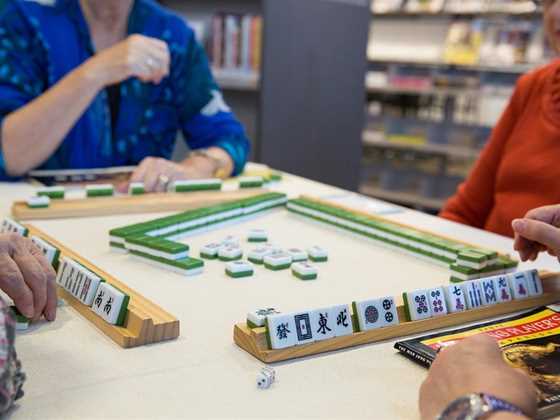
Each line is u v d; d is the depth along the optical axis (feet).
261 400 1.83
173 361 2.05
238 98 9.92
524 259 2.86
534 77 4.86
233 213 3.80
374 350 2.20
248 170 5.60
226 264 2.95
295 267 2.90
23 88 5.04
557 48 4.61
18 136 4.59
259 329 2.11
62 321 2.33
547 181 4.53
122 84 5.42
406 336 2.32
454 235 3.77
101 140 5.41
